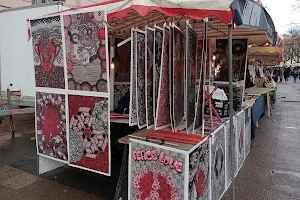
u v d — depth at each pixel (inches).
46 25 135.2
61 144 139.5
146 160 108.4
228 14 99.1
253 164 185.0
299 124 322.0
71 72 128.2
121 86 190.5
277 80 1302.9
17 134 253.4
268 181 157.8
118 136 176.4
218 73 208.2
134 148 111.8
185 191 97.4
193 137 112.7
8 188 142.8
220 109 152.3
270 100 399.9
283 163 188.1
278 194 142.0
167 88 119.3
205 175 114.7
